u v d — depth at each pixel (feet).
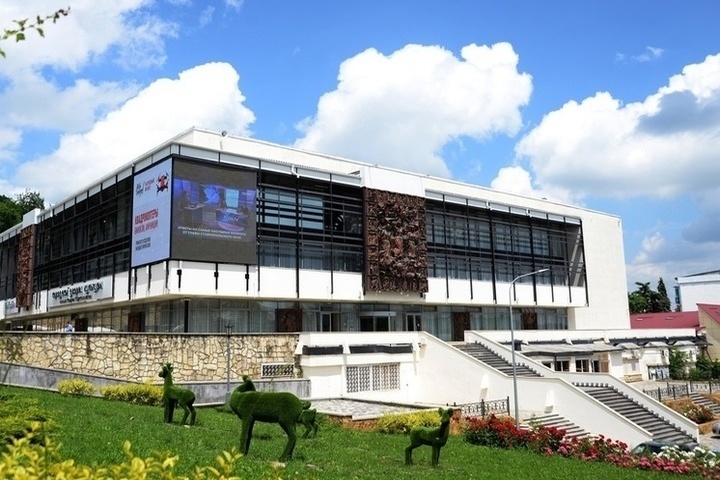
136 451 41.93
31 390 86.17
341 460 52.85
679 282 267.59
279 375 101.35
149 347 90.27
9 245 182.50
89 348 95.04
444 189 157.28
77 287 134.51
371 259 128.47
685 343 194.70
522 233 166.30
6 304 177.37
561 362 150.51
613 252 195.52
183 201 104.17
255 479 38.04
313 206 123.54
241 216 110.63
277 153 130.31
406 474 50.06
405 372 117.08
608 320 189.26
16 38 18.58
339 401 100.58
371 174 131.85
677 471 70.85
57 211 151.02
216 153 110.93
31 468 15.76
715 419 132.87
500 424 80.59
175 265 103.45
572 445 77.61
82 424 52.54
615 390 118.93
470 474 53.98
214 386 89.51
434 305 146.72
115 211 123.54
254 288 111.86
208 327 110.42
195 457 42.80
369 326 134.41
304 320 123.24
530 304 162.71
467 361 112.98
